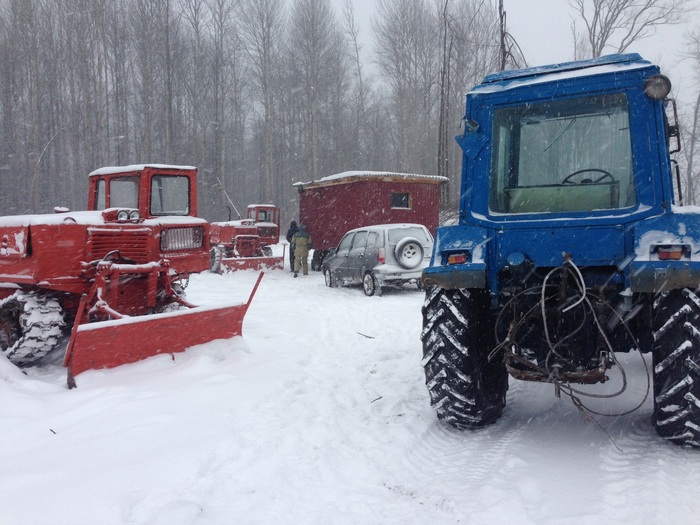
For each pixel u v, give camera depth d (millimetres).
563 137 3908
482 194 3992
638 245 3412
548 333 3654
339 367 5934
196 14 40125
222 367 5711
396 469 3381
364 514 2834
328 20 41781
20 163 39875
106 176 8250
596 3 22688
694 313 3250
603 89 3721
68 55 39062
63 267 5945
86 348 5113
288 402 4688
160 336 5668
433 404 3992
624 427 3924
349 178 16422
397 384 5230
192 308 6441
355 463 3482
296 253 16141
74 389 4918
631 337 3684
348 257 12602
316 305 10383
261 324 8438
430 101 37812
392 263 11539
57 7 40469
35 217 5965
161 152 42812
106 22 41281
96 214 6859
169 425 4051
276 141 49156
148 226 6684
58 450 3641
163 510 2738
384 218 16312
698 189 29078
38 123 37688
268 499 2982
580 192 3818
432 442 3848
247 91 46750
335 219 17391
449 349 3846
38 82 38062
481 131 4055
